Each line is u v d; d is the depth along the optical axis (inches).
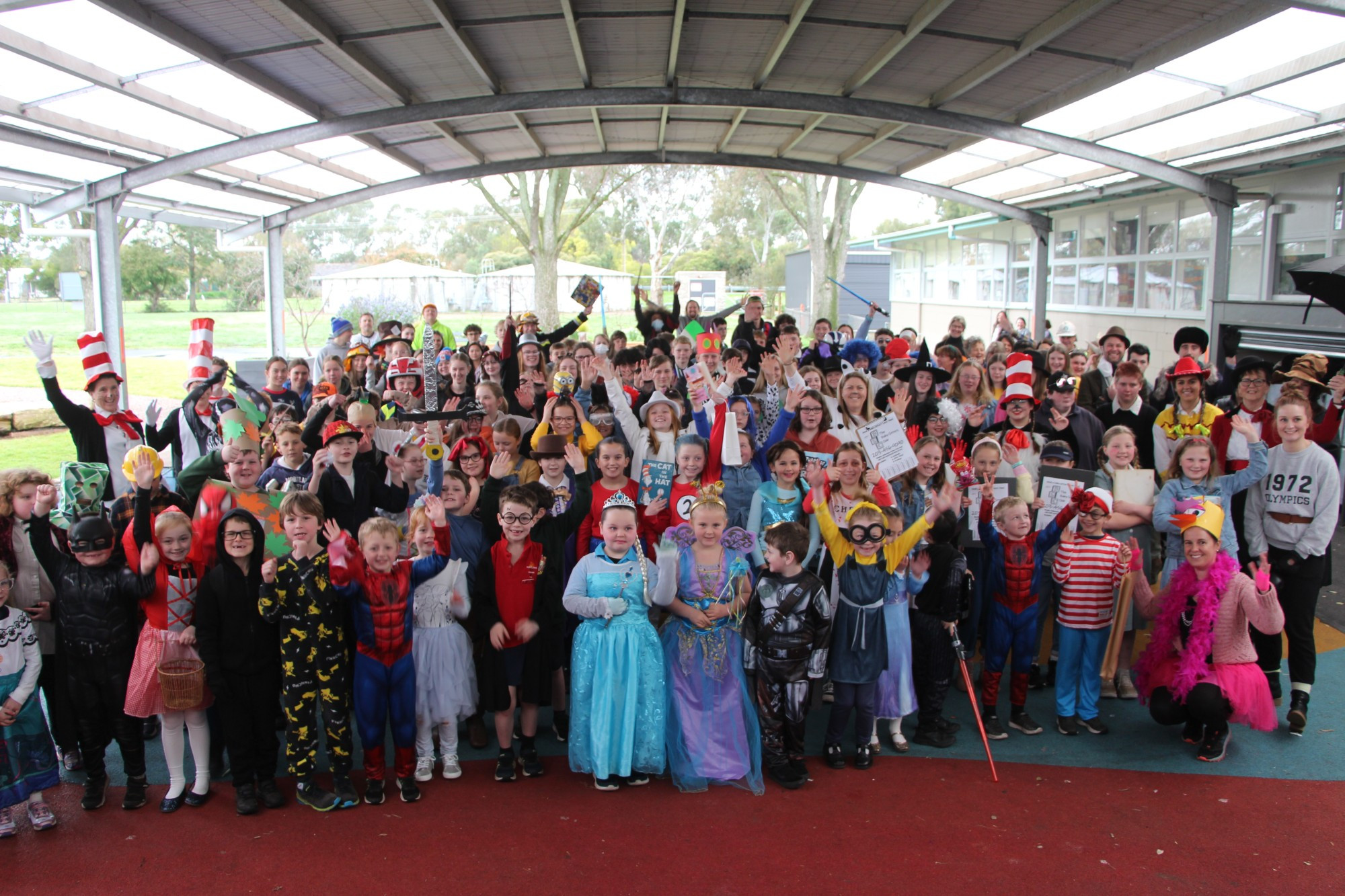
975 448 211.5
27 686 157.9
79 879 148.3
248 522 163.8
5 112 331.0
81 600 164.6
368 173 596.7
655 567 182.9
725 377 233.1
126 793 171.2
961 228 911.0
